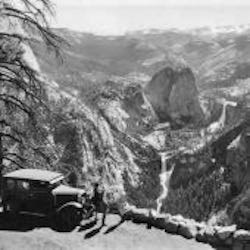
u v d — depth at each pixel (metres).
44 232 15.68
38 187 16.39
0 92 20.81
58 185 16.89
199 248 14.38
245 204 15.73
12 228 16.03
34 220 16.61
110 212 17.70
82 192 16.58
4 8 18.12
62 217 15.99
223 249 14.30
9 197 16.72
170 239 15.06
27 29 18.80
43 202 16.38
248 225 14.91
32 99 20.06
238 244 14.16
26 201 16.52
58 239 15.12
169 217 16.09
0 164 20.44
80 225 16.22
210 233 14.77
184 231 15.25
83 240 15.13
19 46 19.62
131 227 16.02
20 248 14.38
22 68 19.67
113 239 15.15
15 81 19.44
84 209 16.34
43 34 18.44
